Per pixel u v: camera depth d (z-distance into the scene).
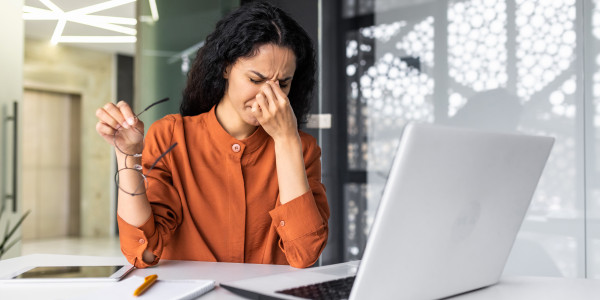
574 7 2.30
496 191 0.76
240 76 1.11
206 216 1.19
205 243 1.18
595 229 2.27
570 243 2.33
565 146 2.34
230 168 1.19
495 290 0.84
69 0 5.56
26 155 7.04
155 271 0.98
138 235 1.00
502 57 2.49
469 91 2.58
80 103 7.49
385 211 0.61
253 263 1.16
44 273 0.91
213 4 3.13
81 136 7.45
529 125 2.42
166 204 1.12
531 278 0.95
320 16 2.95
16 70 3.83
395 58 2.79
